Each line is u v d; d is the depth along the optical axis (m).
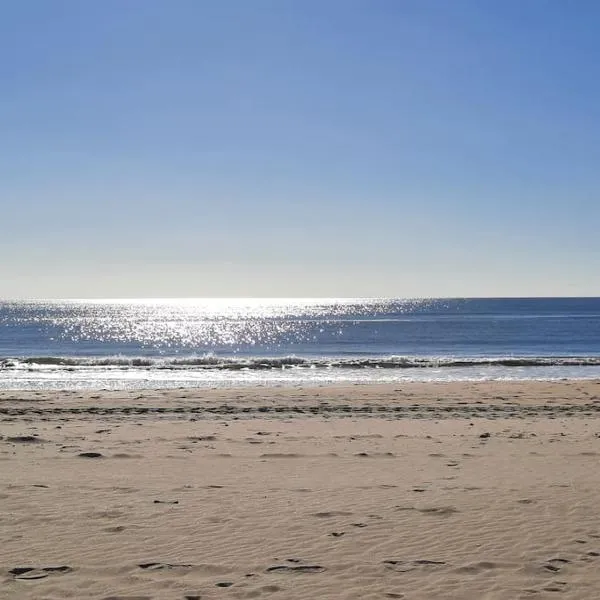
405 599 5.43
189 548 6.72
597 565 6.24
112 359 38.53
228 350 56.62
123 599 5.42
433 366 37.12
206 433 14.40
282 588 5.67
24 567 6.16
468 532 7.27
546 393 22.95
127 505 8.32
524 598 5.46
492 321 113.94
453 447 12.76
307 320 131.88
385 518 7.79
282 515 7.90
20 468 10.54
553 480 9.81
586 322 108.19
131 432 14.48
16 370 34.28
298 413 18.09
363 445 12.95
